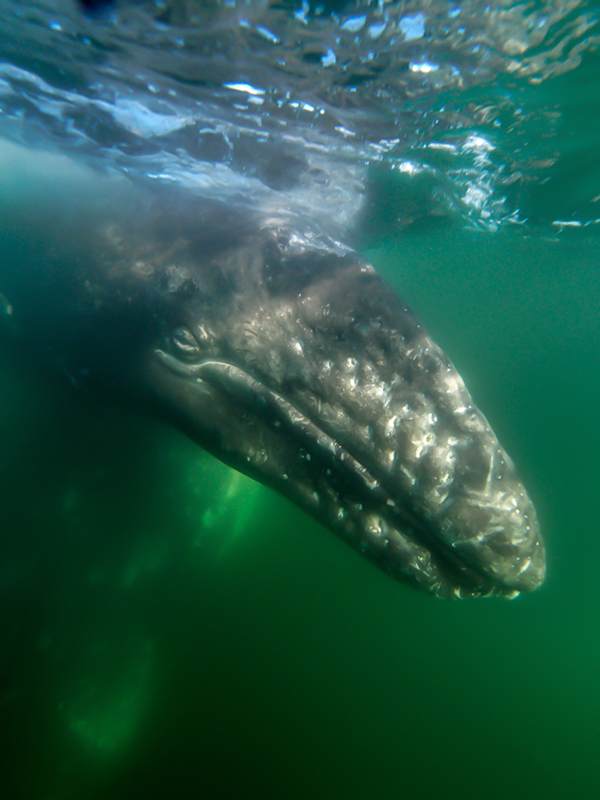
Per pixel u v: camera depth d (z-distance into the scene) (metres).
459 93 1.54
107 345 1.36
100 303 1.33
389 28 1.22
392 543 1.13
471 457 1.09
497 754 1.79
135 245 1.33
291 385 1.16
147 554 1.72
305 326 1.16
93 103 1.53
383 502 1.12
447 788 1.65
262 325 1.19
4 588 1.40
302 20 1.17
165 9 1.13
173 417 1.33
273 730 1.71
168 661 1.77
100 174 1.64
